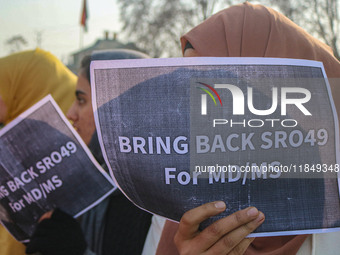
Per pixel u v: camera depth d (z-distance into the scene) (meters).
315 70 0.73
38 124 1.14
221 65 0.71
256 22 0.91
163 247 0.97
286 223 0.71
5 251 1.36
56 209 1.17
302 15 6.73
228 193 0.72
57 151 1.15
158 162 0.72
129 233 1.26
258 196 0.72
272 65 0.72
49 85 1.58
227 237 0.69
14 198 1.16
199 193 0.72
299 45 0.88
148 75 0.71
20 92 1.58
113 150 0.73
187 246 0.72
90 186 1.17
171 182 0.72
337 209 0.73
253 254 0.82
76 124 1.50
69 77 1.66
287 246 0.79
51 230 1.16
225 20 0.93
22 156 1.15
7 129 1.13
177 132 0.71
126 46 19.25
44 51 1.65
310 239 0.80
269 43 0.88
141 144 0.71
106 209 1.32
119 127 0.72
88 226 1.33
